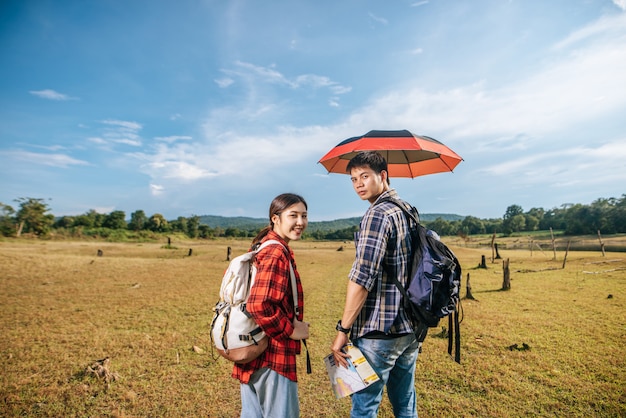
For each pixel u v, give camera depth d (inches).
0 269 553.9
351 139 99.7
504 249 1606.8
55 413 125.0
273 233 79.6
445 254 73.5
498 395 136.1
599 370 158.7
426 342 207.2
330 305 331.9
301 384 149.3
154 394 140.1
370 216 72.3
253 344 71.1
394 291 73.4
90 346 204.1
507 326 242.5
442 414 121.7
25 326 251.3
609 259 764.6
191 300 354.6
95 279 506.0
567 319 258.7
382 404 130.2
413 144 87.5
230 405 130.9
